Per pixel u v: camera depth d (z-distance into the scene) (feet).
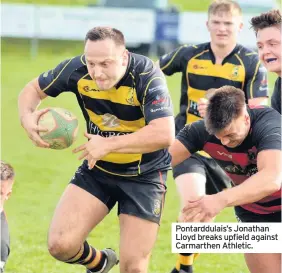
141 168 55.88
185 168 66.69
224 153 53.42
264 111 51.29
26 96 57.11
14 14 195.83
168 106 53.42
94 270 59.31
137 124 55.31
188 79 72.90
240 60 71.72
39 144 55.16
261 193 48.14
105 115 55.52
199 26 193.06
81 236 54.90
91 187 56.18
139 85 53.62
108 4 200.95
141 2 198.90
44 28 195.83
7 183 53.88
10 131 124.98
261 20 56.65
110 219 83.61
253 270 56.80
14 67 174.81
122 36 52.80
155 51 193.77
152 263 69.97
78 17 196.85
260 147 49.93
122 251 54.65
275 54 56.44
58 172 103.04
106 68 52.11
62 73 56.03
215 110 48.85
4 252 53.42
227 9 70.79
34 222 81.56
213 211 47.70
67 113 55.67
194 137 54.34
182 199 64.69
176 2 229.25
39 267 67.87
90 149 51.65
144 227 55.06
